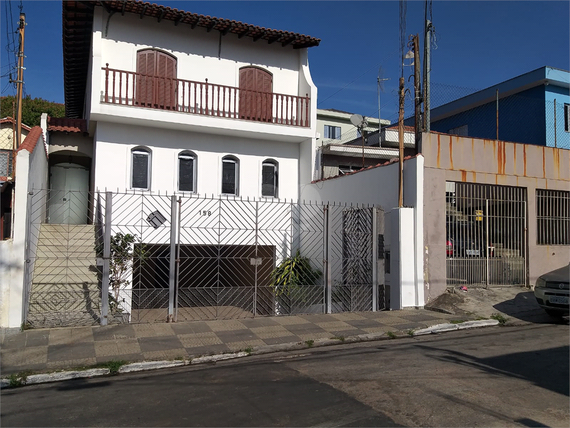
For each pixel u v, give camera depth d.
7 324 8.23
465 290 11.85
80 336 8.30
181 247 15.30
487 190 12.52
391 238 11.51
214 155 14.46
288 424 4.75
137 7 13.25
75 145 15.34
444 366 6.80
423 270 11.37
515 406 5.18
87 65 15.75
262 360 7.44
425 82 12.02
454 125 20.92
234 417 4.95
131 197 13.36
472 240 12.22
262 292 13.89
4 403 5.54
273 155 15.28
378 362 7.10
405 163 11.62
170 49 14.27
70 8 13.05
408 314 10.63
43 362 6.91
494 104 19.23
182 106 13.58
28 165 8.45
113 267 10.95
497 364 6.88
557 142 17.55
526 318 10.46
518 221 12.89
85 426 4.77
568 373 6.41
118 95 13.59
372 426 4.67
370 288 11.32
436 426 4.66
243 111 14.85
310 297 12.02
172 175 13.89
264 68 15.45
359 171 13.02
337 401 5.39
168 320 9.66
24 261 8.49
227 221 14.34
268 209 14.95
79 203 16.62
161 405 5.36
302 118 15.11
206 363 7.33
